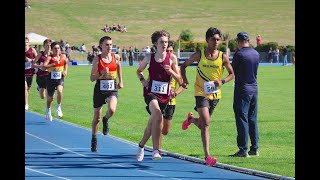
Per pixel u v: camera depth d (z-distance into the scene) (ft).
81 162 53.83
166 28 354.13
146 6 398.21
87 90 140.15
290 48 280.92
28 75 96.99
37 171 49.60
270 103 113.19
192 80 163.22
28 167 51.24
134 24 358.64
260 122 86.22
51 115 91.09
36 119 86.58
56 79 83.76
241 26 360.07
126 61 294.25
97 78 58.90
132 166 51.88
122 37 334.44
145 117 92.89
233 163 53.01
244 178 46.75
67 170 50.06
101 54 59.00
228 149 62.39
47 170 49.96
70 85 153.28
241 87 55.52
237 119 56.24
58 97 85.76
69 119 89.51
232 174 48.29
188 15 381.81
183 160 54.90
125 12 379.76
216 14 385.50
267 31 351.87
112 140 67.15
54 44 82.74
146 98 53.16
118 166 51.93
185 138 70.85
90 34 335.26
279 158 55.72
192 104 110.93
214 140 69.46
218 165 51.31
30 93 133.59
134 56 291.79
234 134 74.64
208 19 374.02
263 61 280.10
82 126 80.28
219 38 52.34
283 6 403.13
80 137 69.31
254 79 55.77
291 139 70.49
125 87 145.59
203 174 48.29
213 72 52.26
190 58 53.01
